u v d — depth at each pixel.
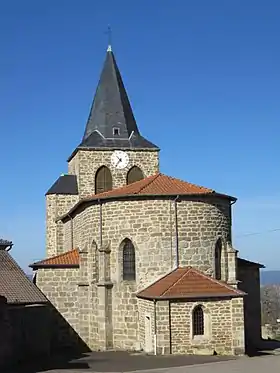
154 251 33.75
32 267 37.47
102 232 35.34
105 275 34.69
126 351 33.50
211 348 30.56
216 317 30.77
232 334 30.84
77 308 37.28
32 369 26.78
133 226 34.28
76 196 48.00
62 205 47.97
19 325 29.27
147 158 47.31
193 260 33.88
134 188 35.78
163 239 33.75
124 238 34.50
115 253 34.78
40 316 31.59
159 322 30.27
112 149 46.88
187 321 30.44
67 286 37.47
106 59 50.25
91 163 46.53
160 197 33.97
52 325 36.84
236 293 31.06
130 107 49.62
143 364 27.92
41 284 37.31
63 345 36.78
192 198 34.16
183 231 33.94
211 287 31.23
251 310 40.31
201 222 34.22
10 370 26.41
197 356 29.94
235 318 30.92
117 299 34.47
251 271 40.69
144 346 32.38
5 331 27.05
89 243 36.69
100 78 49.81
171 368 26.41
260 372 24.73
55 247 47.53
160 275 33.59
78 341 36.91
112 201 35.03
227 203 36.09
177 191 34.31
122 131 48.06
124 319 34.16
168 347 30.22
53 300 37.25
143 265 33.88
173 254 33.69
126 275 34.56
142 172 47.16
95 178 46.53
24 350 29.73
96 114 48.78
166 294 30.45
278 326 57.69
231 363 27.66
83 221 38.22
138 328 33.62
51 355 32.47
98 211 35.69
